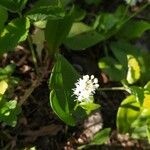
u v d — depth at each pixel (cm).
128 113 22
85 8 27
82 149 22
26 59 24
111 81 24
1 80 20
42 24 22
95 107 20
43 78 23
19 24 19
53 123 23
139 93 19
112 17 24
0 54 19
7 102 19
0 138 22
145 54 24
